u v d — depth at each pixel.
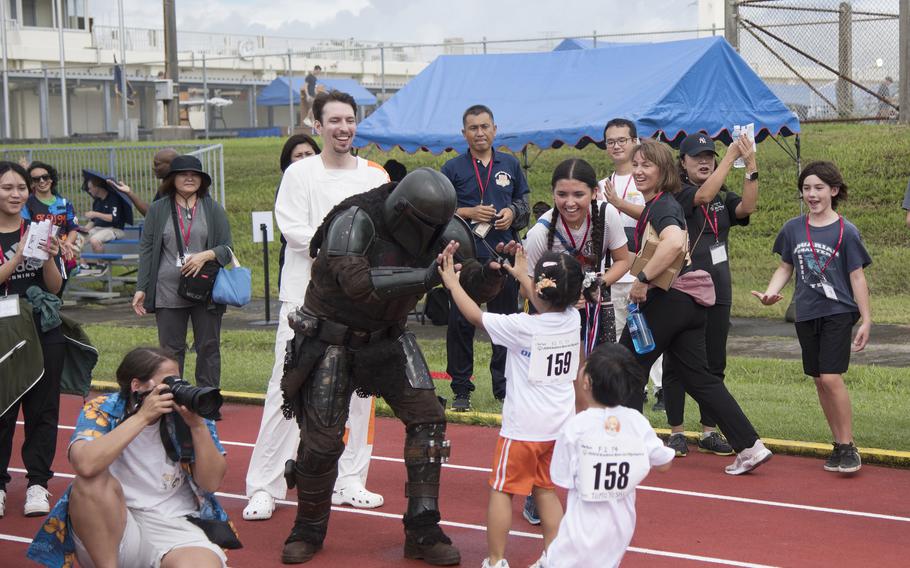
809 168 7.46
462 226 5.75
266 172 25.70
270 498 6.67
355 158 6.77
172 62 37.84
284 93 40.03
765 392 9.86
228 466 7.93
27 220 6.98
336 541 6.21
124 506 4.96
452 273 5.35
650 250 6.88
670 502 6.93
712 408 7.41
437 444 5.78
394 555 5.98
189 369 11.66
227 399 10.16
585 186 6.14
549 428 5.41
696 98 13.27
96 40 46.28
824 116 21.86
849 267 7.37
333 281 5.56
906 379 10.27
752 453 7.40
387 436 8.77
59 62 45.75
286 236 6.58
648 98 13.07
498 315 5.43
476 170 9.51
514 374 5.46
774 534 6.30
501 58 15.35
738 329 13.66
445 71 15.48
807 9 20.08
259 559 5.92
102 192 17.47
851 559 5.88
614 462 4.71
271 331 13.95
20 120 44.44
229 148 29.53
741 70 13.63
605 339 6.32
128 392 5.02
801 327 7.58
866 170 19.27
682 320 7.12
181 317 8.84
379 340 5.70
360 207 5.56
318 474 5.74
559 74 14.64
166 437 5.00
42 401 6.82
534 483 5.50
